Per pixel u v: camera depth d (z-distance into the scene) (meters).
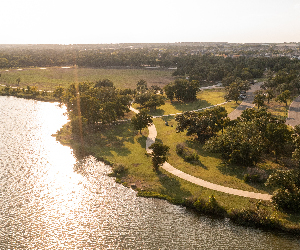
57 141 86.62
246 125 73.50
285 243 43.69
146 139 86.38
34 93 140.00
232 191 56.41
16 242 44.22
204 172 64.88
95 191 59.38
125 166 68.94
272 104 124.06
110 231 47.03
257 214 48.03
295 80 140.12
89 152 78.38
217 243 43.94
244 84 139.75
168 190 58.50
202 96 142.50
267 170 64.69
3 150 78.81
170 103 131.75
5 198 55.91
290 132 68.38
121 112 101.44
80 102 97.31
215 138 72.06
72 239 45.09
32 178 64.25
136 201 55.75
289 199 49.06
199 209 52.03
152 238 45.22
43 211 52.19
